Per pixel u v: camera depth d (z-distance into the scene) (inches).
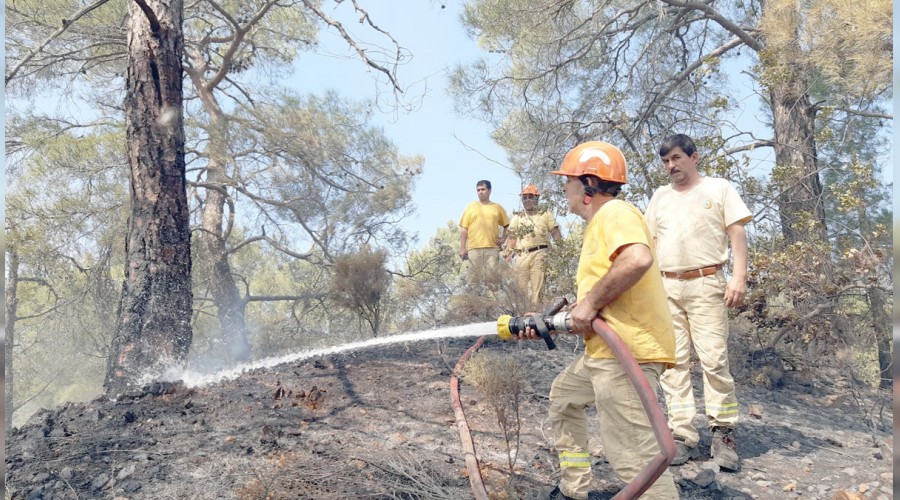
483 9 463.2
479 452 151.4
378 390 196.4
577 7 457.7
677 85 422.6
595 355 108.6
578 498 125.9
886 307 241.0
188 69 497.0
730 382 152.4
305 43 550.0
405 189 534.0
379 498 125.7
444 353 247.6
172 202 219.1
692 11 438.6
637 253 100.4
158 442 152.6
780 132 362.0
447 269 538.9
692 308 155.3
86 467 138.3
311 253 564.1
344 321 513.3
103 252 512.4
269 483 130.5
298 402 183.3
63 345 621.3
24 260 490.0
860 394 233.0
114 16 448.8
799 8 309.9
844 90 328.8
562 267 295.7
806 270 244.2
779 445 172.4
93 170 464.8
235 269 666.2
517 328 117.4
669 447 88.2
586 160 112.4
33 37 428.1
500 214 329.7
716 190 154.9
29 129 454.6
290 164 517.0
